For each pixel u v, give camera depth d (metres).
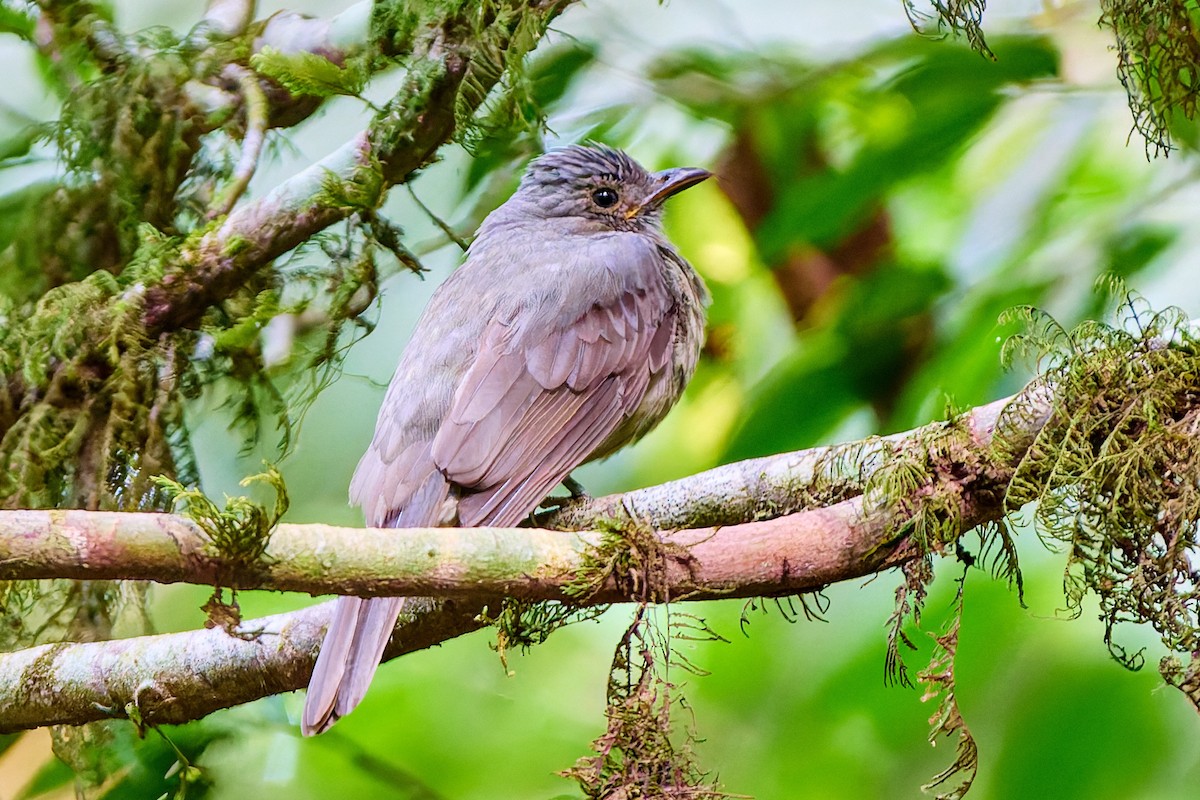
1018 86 11.72
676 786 6.77
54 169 10.59
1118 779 10.45
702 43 12.57
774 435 11.46
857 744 11.33
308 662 8.20
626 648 6.95
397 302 14.02
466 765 11.61
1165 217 11.40
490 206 12.33
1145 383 6.94
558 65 11.65
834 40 13.04
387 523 8.82
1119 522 6.75
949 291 11.75
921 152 11.52
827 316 12.30
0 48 12.12
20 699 8.48
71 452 9.21
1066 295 11.11
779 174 12.70
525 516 8.96
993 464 7.23
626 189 11.16
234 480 12.15
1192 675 6.55
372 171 9.48
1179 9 8.02
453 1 9.42
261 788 10.91
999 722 10.79
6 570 5.76
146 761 9.87
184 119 10.04
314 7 12.66
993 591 10.91
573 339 9.60
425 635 8.16
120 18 12.72
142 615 9.77
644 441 13.45
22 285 10.02
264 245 9.49
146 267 9.42
